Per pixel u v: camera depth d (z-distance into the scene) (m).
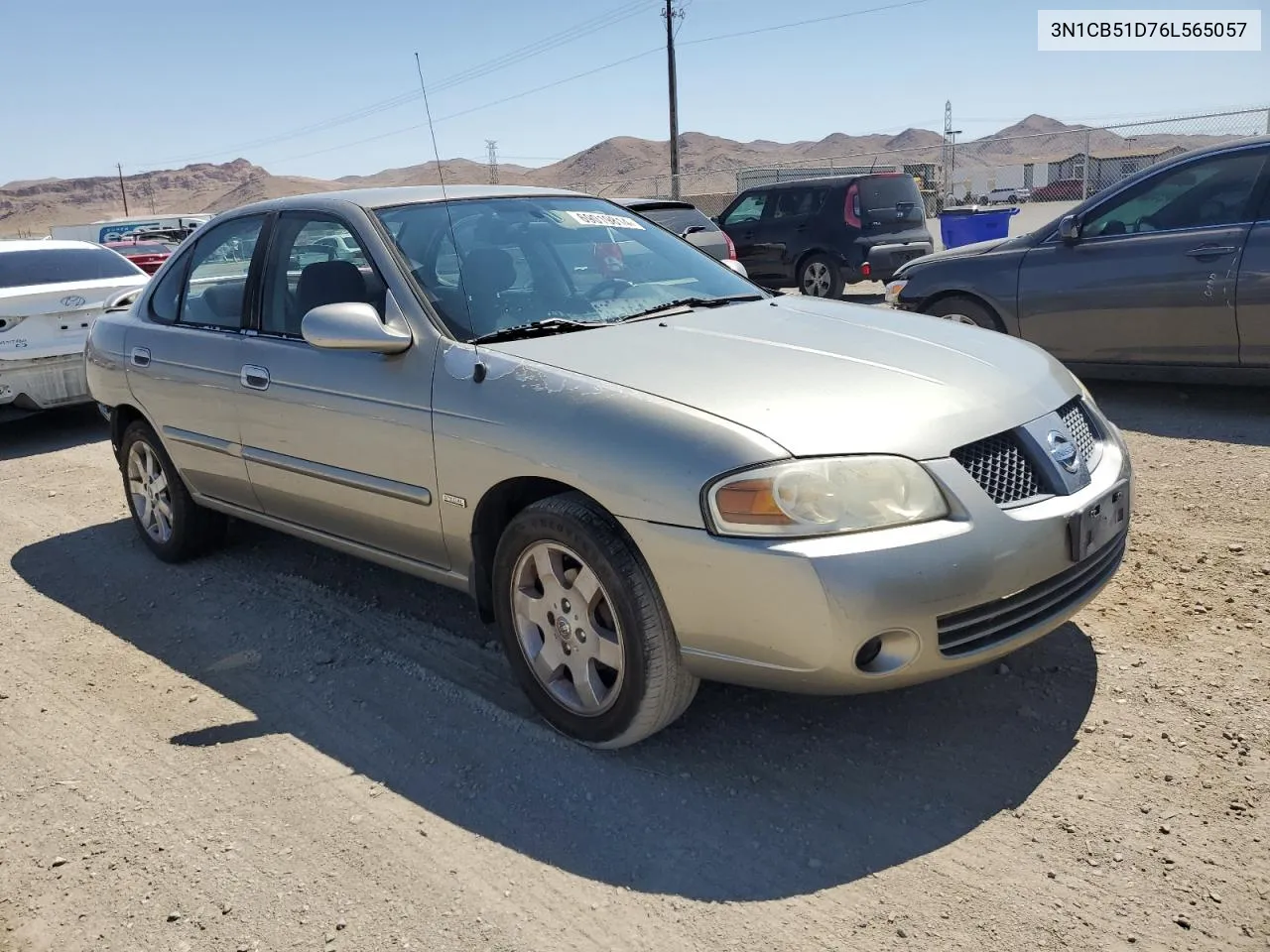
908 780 2.96
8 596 4.87
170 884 2.72
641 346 3.31
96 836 2.94
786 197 14.90
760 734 3.24
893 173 14.55
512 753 3.24
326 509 3.97
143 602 4.67
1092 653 3.58
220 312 4.49
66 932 2.57
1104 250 6.85
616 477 2.88
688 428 2.83
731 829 2.80
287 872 2.74
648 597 2.90
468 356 3.37
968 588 2.73
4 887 2.75
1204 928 2.33
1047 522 2.88
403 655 3.95
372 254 3.79
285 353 4.00
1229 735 3.04
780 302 4.05
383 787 3.10
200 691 3.79
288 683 3.80
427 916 2.54
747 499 2.69
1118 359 6.94
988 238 15.36
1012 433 3.02
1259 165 6.32
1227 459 5.65
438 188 4.25
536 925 2.49
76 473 7.20
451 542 3.47
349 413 3.69
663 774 3.07
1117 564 3.31
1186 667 3.44
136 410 4.96
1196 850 2.58
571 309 3.76
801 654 2.70
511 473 3.15
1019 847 2.65
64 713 3.68
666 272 4.23
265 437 4.13
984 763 3.02
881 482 2.72
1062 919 2.39
